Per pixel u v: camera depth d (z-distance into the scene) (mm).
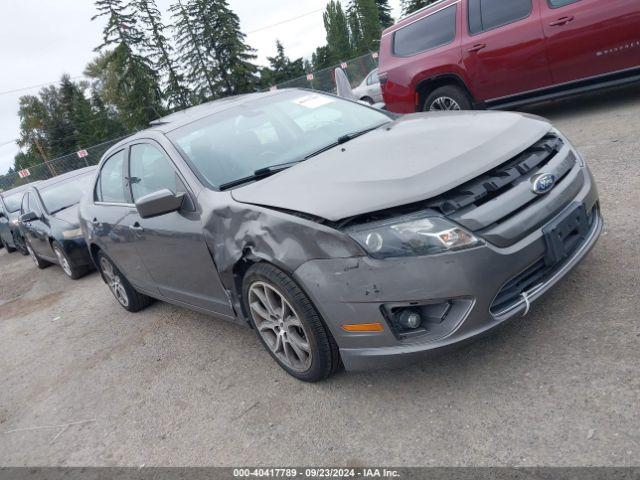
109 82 63094
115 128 64188
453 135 2922
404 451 2373
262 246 2789
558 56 6285
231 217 3010
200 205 3281
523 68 6621
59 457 3252
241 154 3512
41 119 71875
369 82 14633
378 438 2504
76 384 4207
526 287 2570
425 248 2361
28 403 4172
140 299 5293
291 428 2781
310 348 2842
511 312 2498
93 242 5070
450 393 2625
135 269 4562
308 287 2615
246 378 3420
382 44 8273
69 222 7637
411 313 2457
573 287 3133
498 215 2447
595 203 2977
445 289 2361
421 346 2471
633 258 3217
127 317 5379
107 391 3900
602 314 2805
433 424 2469
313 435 2672
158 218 3709
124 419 3426
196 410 3250
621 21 5703
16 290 8680
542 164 2785
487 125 3004
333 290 2537
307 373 3002
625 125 5750
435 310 2457
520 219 2500
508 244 2441
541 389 2447
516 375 2590
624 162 4766
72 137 63875
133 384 3867
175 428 3135
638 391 2248
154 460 2904
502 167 2635
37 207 8430
